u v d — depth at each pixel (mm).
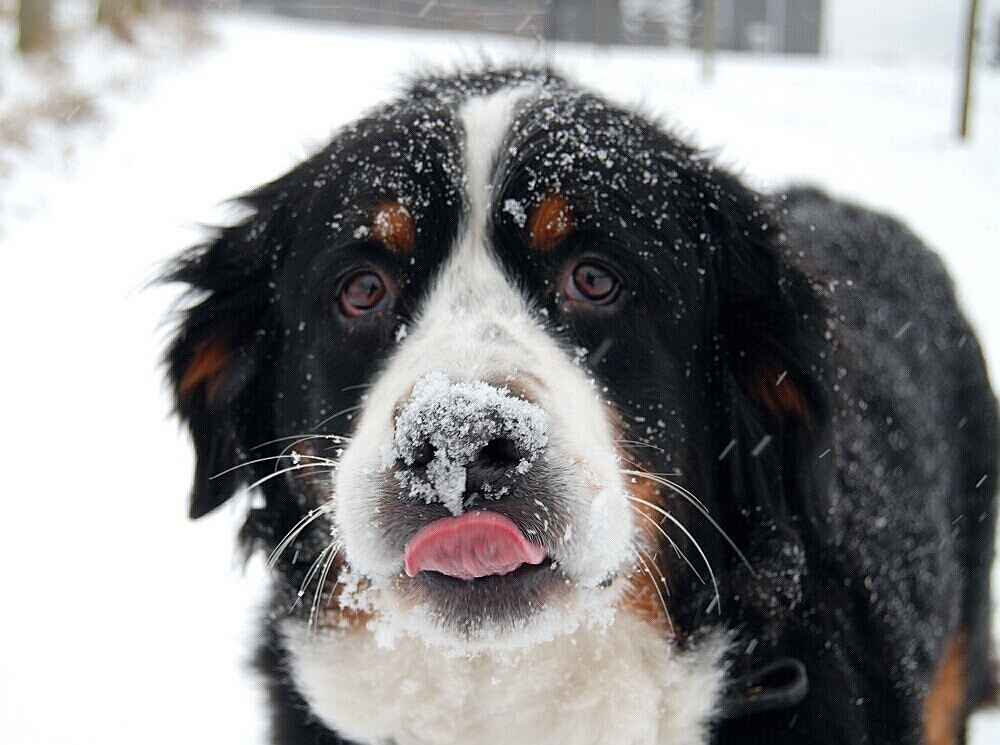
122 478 1438
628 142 766
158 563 1256
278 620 784
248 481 825
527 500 639
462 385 644
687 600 747
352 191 752
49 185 2807
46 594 1189
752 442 787
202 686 1058
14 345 1835
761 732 747
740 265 790
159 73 4746
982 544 1014
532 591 656
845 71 5742
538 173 725
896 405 896
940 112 4113
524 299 723
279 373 805
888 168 3129
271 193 834
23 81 3859
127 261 2285
